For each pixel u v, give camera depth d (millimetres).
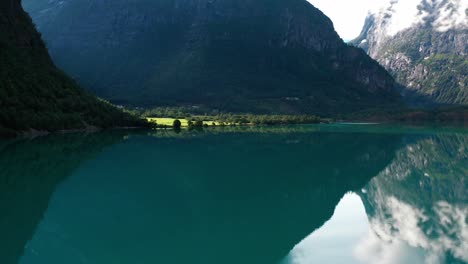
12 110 108625
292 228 33844
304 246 29469
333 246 29734
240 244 29469
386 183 58562
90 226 32594
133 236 30531
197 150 91312
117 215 36094
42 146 88312
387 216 39562
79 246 28047
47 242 28672
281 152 91750
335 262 26609
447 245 30656
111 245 28391
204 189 48812
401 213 40906
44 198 41781
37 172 57125
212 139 123000
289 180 56875
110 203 40375
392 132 176000
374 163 79500
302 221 36188
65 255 26328
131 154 80562
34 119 114500
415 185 57531
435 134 163375
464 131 185875
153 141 111562
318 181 57281
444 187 56250
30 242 28547
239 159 77562
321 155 88562
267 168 67062
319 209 40969
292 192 48812
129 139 116312
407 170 71750
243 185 51812
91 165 65000
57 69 164375
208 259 26297
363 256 28125
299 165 72125
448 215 40406
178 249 27938
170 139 119562
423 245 30719
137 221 34375
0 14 150125
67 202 40281
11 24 153125
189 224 33969
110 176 55406
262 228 33625
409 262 27141
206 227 33375
